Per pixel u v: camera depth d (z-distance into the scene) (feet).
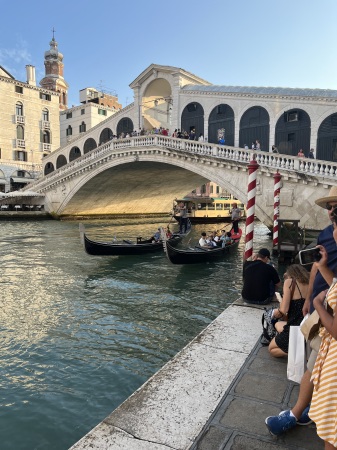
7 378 15.96
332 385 5.97
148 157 74.13
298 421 7.79
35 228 79.51
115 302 27.14
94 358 17.94
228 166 60.18
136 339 20.33
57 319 23.43
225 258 44.93
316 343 6.89
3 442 11.82
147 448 7.37
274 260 42.39
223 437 7.68
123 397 14.51
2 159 117.39
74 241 59.00
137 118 91.35
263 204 56.08
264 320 12.43
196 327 22.22
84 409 13.65
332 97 60.54
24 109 122.83
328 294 6.15
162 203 125.08
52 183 100.01
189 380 10.05
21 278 34.50
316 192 50.75
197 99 77.00
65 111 140.67
